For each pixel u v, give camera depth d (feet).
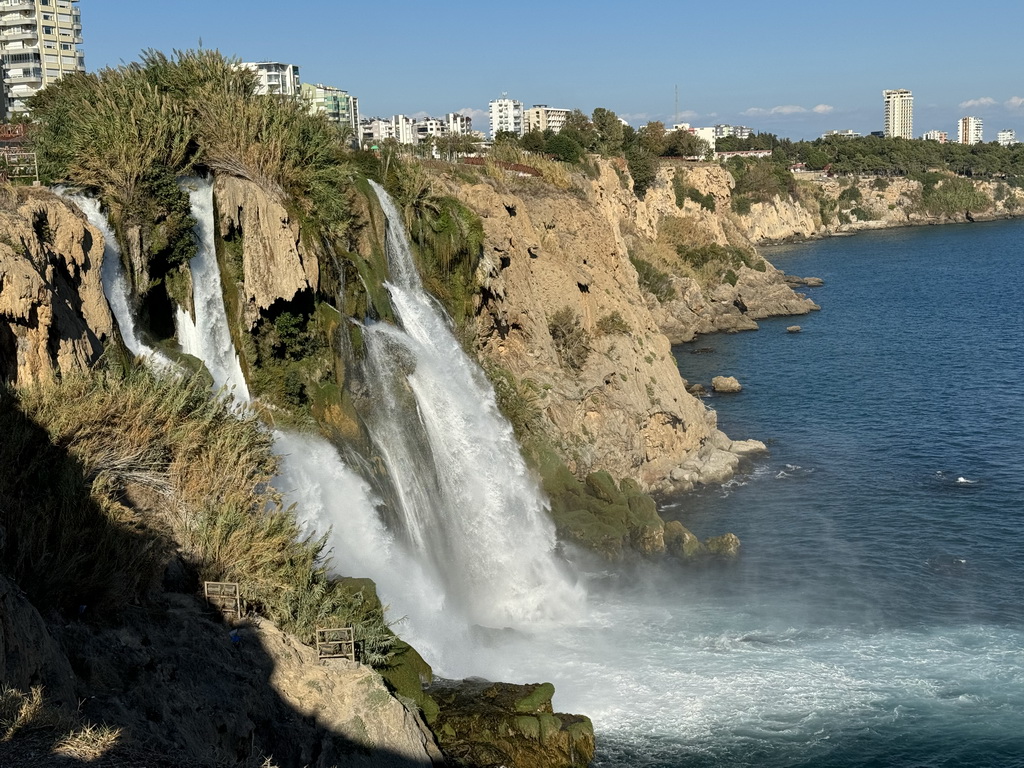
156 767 58.95
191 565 93.09
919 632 133.90
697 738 107.65
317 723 84.74
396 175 175.83
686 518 183.01
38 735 59.36
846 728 109.81
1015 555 160.56
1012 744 106.63
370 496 130.93
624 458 195.31
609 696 115.75
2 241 97.25
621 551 163.63
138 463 97.66
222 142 139.44
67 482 86.33
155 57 150.10
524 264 193.88
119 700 70.28
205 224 134.00
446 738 98.12
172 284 129.59
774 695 116.57
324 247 145.79
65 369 100.53
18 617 65.51
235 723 77.97
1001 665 123.85
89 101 134.72
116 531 85.92
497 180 209.77
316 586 99.14
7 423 87.71
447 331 171.01
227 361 134.00
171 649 80.59
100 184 123.24
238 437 108.37
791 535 172.45
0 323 94.22
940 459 211.61
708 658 126.52
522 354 191.01
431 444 153.58
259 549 97.50
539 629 136.26
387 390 149.07
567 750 100.78
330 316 140.87
